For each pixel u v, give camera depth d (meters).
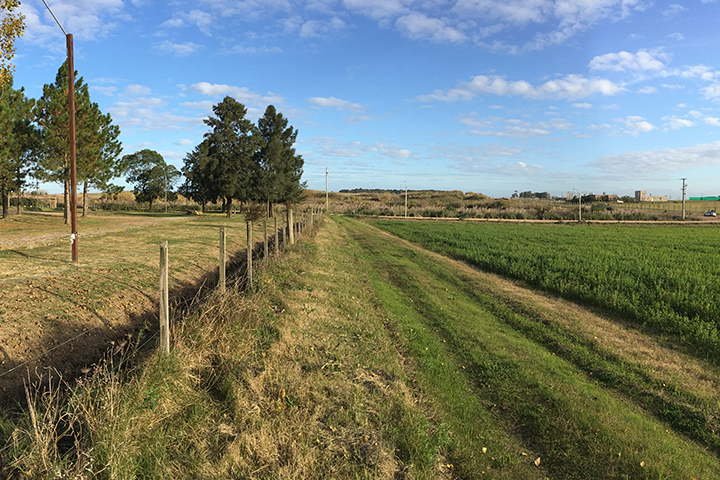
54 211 48.59
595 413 6.06
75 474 3.10
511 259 20.62
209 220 35.28
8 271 9.72
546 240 31.27
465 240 30.23
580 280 15.18
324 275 12.75
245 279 9.45
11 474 3.22
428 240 31.09
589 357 8.49
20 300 7.56
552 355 8.76
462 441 5.23
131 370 4.61
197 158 42.34
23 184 31.16
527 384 7.00
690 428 5.98
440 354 8.37
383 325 9.41
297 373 5.58
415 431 4.84
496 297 13.70
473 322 10.75
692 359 8.48
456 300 13.22
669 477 4.73
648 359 8.30
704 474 4.90
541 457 5.22
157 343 5.65
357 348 7.20
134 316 8.34
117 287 9.24
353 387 5.54
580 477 4.82
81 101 28.48
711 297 11.95
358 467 4.04
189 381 4.76
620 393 7.09
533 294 14.33
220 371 5.16
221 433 4.15
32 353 6.00
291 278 11.01
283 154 45.09
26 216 34.03
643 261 19.14
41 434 3.31
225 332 5.80
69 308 7.58
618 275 15.55
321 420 4.73
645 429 5.78
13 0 15.02
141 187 69.88
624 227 55.34
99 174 35.44
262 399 4.80
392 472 4.13
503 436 5.61
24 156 29.53
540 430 5.72
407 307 11.88
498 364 7.86
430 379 6.95
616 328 10.44
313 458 4.01
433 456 4.59
